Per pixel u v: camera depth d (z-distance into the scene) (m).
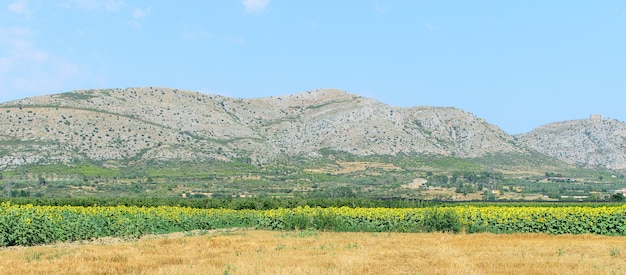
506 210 50.72
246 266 26.31
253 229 54.47
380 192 143.12
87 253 31.47
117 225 44.47
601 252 33.16
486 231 48.94
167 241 38.97
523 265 27.64
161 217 51.41
